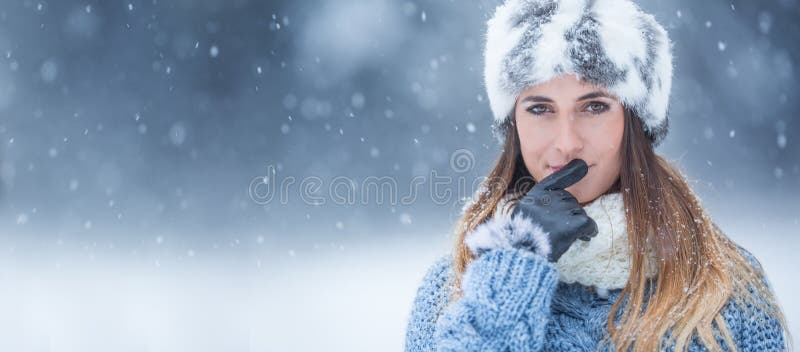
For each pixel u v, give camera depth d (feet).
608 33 6.27
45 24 65.77
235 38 69.67
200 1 68.69
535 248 5.95
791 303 21.43
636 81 6.33
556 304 6.27
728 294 6.05
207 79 68.64
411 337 6.86
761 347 6.09
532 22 6.41
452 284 6.68
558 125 6.31
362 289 27.12
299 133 67.21
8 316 25.85
